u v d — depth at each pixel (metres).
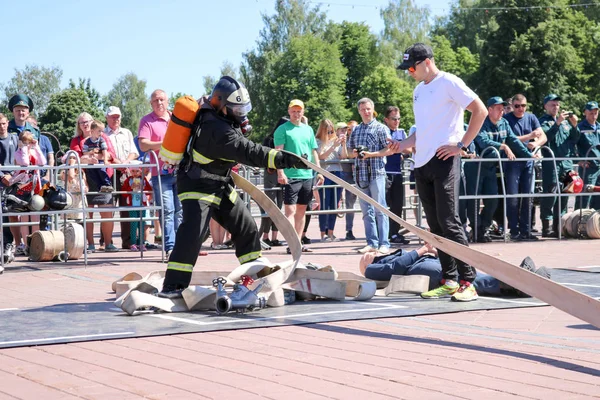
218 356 5.00
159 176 11.26
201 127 6.84
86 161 12.97
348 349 5.13
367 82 93.50
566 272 9.10
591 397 3.86
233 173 7.70
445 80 7.12
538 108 64.44
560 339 5.32
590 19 73.19
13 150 11.95
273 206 7.59
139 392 4.13
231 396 4.01
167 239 11.62
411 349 5.08
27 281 9.62
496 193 13.46
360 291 7.32
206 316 6.61
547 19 64.50
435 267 7.69
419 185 7.38
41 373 4.61
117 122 13.69
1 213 10.80
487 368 4.50
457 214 7.23
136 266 11.02
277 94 90.12
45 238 11.62
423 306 6.89
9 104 12.89
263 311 6.80
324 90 89.00
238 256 7.45
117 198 13.74
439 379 4.28
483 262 5.56
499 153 13.42
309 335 5.65
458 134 7.16
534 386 4.09
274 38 99.88
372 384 4.20
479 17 91.44
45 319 6.57
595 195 14.70
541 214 14.27
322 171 6.52
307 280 7.33
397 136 13.99
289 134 12.18
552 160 13.85
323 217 15.38
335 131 16.31
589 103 14.68
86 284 9.19
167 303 6.86
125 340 5.60
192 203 7.02
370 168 12.13
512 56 64.31
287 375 4.45
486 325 5.95
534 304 6.89
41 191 11.38
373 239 12.37
